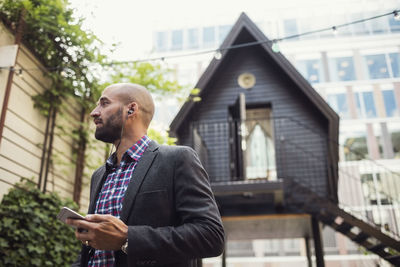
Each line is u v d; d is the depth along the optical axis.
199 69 23.62
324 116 8.86
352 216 6.68
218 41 24.84
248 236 10.57
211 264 19.50
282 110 9.20
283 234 10.25
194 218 1.23
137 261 1.12
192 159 1.37
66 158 5.25
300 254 18.98
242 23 9.21
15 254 3.62
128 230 1.13
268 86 9.46
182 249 1.14
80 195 5.53
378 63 20.34
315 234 7.57
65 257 4.41
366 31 21.11
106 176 1.53
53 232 4.29
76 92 5.01
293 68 8.74
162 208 1.26
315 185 8.41
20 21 4.13
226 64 9.78
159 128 5.85
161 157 1.38
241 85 9.52
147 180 1.31
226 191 6.80
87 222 1.11
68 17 4.51
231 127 9.15
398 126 19.33
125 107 1.55
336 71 20.97
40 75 4.68
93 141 5.86
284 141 8.27
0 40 3.96
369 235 6.84
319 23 22.22
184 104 8.67
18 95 4.23
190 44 25.00
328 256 18.16
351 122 19.86
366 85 20.22
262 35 9.12
